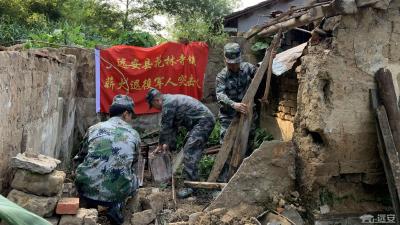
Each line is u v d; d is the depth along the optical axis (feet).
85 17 52.75
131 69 23.89
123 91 23.93
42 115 14.46
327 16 13.61
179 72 25.02
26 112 11.86
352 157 14.35
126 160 12.89
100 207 13.84
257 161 15.11
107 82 23.49
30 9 46.65
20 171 9.89
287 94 22.15
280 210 14.69
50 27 38.37
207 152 22.33
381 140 13.75
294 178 15.20
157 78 24.57
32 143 12.83
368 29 13.91
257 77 18.21
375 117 14.07
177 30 27.07
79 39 27.22
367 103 14.17
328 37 14.16
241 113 18.08
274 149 15.16
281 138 22.95
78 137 23.68
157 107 18.63
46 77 14.90
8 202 5.18
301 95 14.98
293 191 15.34
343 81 13.87
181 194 17.46
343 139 14.06
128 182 12.92
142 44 26.78
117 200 12.82
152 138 23.97
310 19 14.98
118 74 23.70
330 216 14.39
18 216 4.89
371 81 14.15
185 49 25.09
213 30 29.37
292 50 21.79
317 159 14.19
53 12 48.39
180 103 18.25
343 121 14.01
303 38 26.96
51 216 10.33
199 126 18.21
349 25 13.66
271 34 20.90
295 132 15.33
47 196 10.14
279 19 17.44
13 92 10.25
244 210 14.83
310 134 14.52
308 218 14.73
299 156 15.08
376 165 14.61
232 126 18.33
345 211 14.55
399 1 14.02
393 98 13.85
